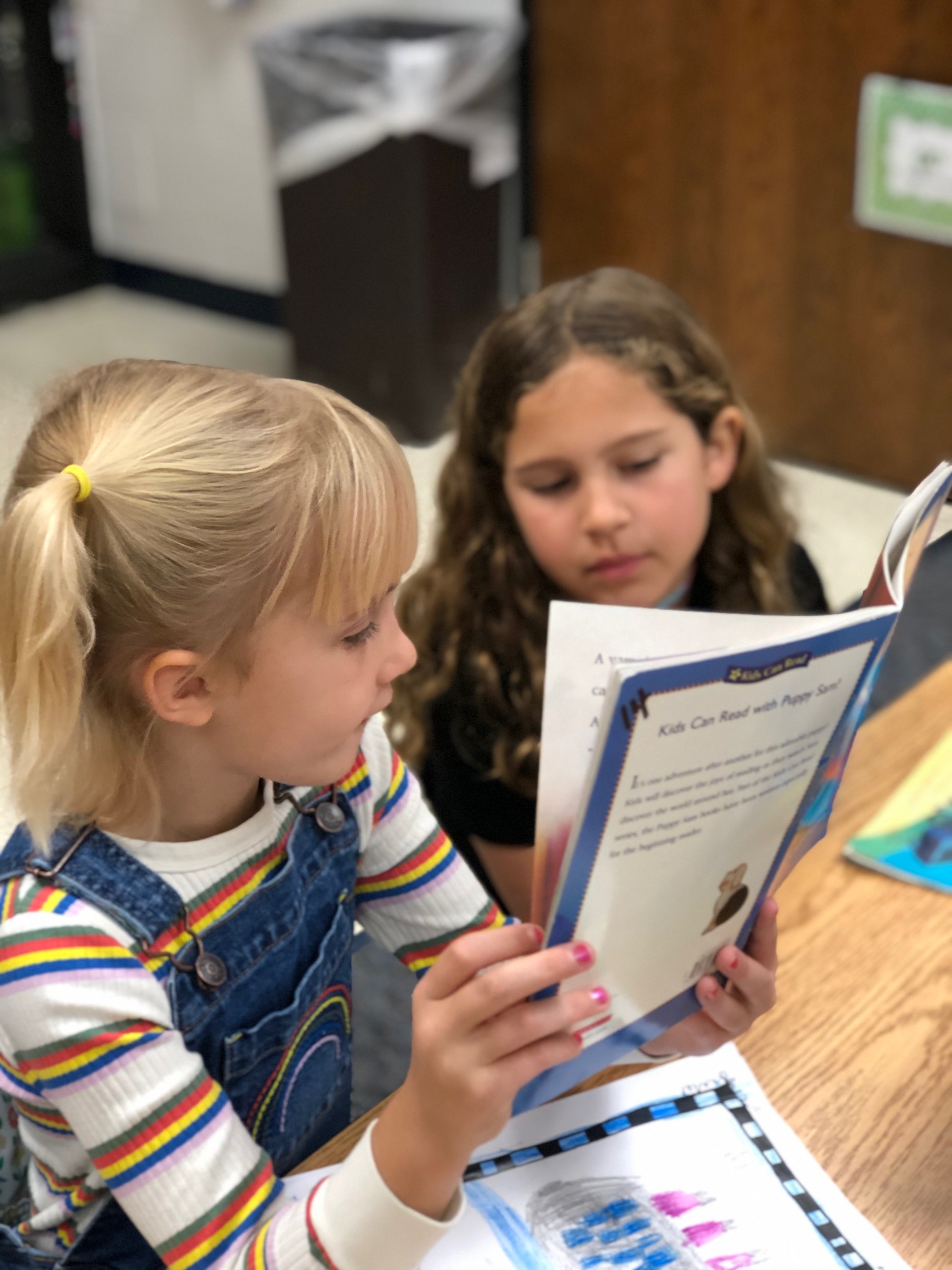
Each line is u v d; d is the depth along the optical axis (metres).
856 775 1.14
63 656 0.66
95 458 0.68
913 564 0.74
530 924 0.66
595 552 1.24
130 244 4.49
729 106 3.09
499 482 1.33
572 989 0.68
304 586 0.68
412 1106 0.65
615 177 3.37
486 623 1.34
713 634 0.66
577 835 0.60
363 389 3.57
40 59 4.22
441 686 1.35
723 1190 0.76
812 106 2.97
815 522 3.00
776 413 3.33
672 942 0.72
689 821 0.65
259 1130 0.81
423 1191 0.65
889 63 2.82
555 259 3.58
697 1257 0.73
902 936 0.95
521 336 1.24
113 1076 0.68
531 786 1.29
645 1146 0.79
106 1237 0.78
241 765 0.73
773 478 1.47
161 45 4.02
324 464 0.68
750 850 0.71
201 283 4.36
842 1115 0.81
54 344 4.18
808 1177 0.77
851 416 3.21
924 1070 0.85
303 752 0.72
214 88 3.97
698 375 1.29
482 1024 0.63
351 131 3.24
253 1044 0.78
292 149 3.37
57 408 0.73
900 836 1.05
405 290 3.36
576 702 0.65
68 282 4.54
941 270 2.94
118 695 0.70
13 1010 0.69
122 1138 0.68
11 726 0.68
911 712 1.24
